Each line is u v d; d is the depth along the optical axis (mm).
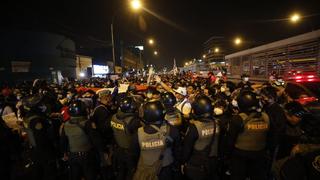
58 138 4336
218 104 4977
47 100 6297
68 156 3852
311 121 2303
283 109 4066
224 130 3994
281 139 3830
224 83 8328
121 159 3844
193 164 3246
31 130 3918
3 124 4105
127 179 3766
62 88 11008
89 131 3736
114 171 4430
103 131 4785
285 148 3834
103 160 4285
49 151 4055
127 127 3695
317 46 8039
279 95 5117
